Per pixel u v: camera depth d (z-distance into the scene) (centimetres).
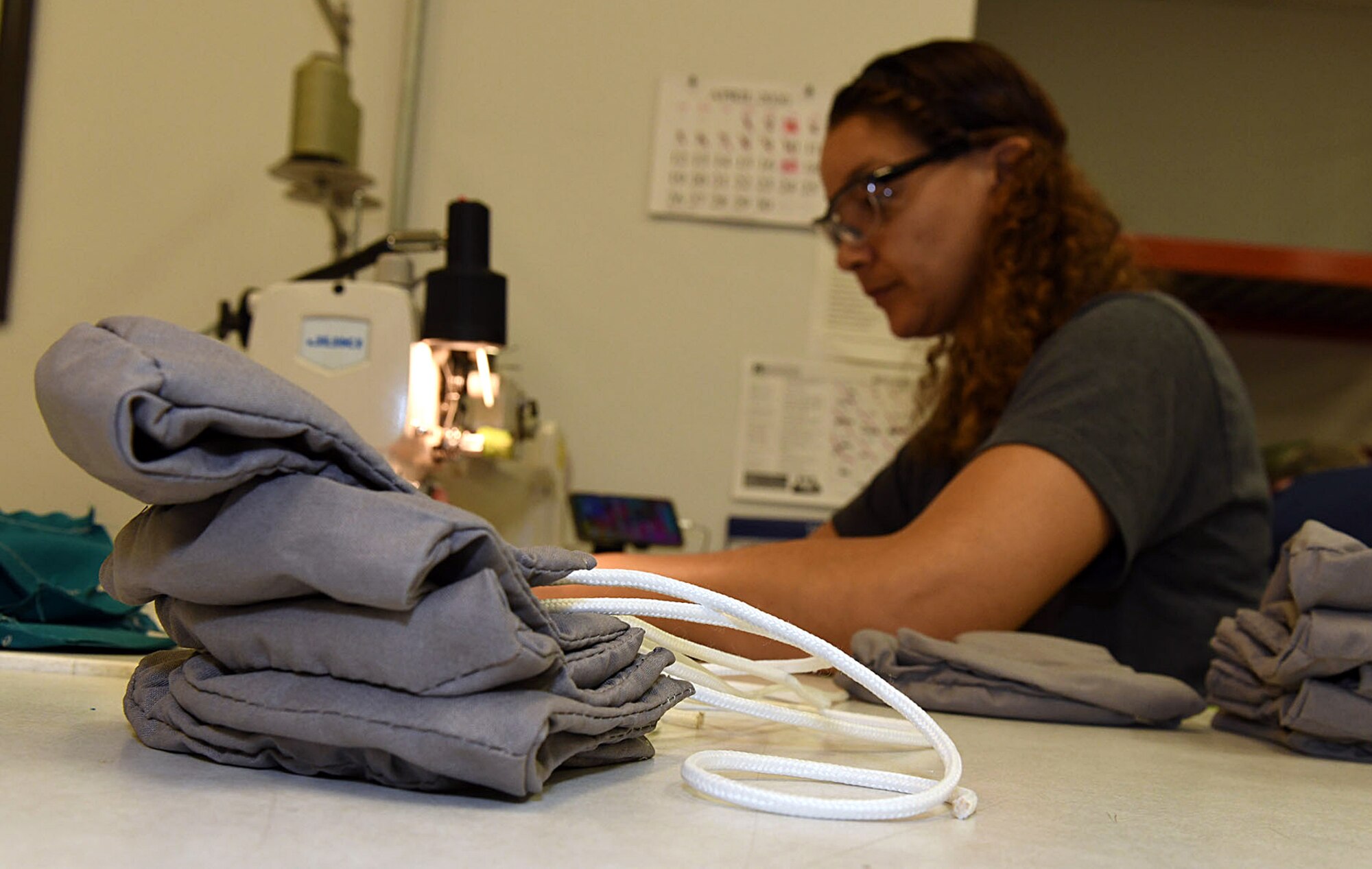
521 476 141
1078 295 131
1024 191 135
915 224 141
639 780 45
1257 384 341
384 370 106
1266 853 40
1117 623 120
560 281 200
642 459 199
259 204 195
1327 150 336
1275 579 80
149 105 193
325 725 38
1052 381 108
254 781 40
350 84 167
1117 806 48
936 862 35
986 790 49
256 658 41
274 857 30
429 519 37
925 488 155
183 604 44
